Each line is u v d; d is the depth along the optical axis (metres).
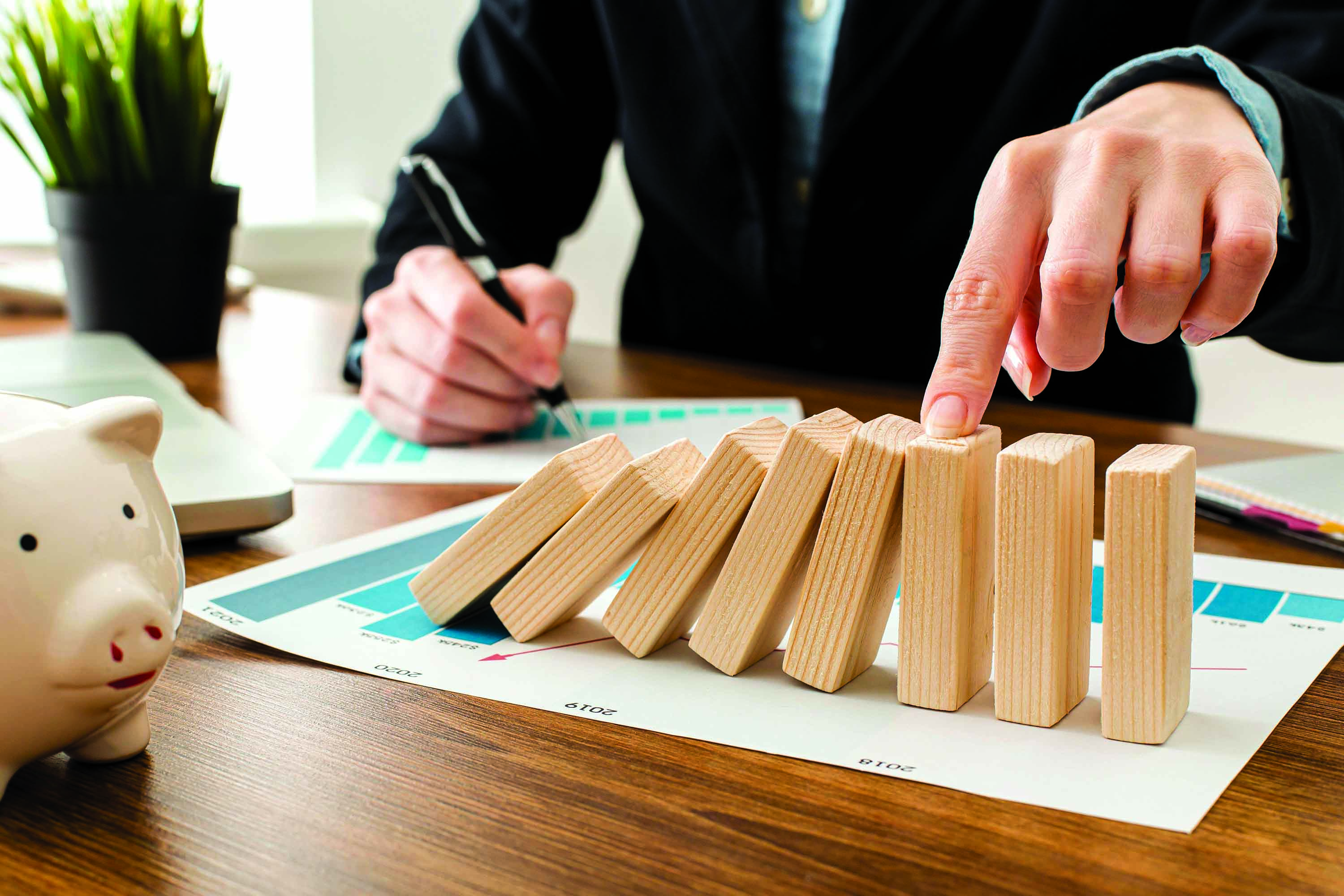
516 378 0.75
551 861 0.28
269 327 1.17
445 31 1.90
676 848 0.29
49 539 0.30
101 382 0.77
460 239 0.85
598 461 0.44
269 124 1.84
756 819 0.30
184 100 0.94
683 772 0.33
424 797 0.31
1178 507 0.34
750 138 1.05
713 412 0.83
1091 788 0.32
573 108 1.22
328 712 0.37
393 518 0.60
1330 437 1.44
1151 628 0.34
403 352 0.78
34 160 0.95
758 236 1.09
